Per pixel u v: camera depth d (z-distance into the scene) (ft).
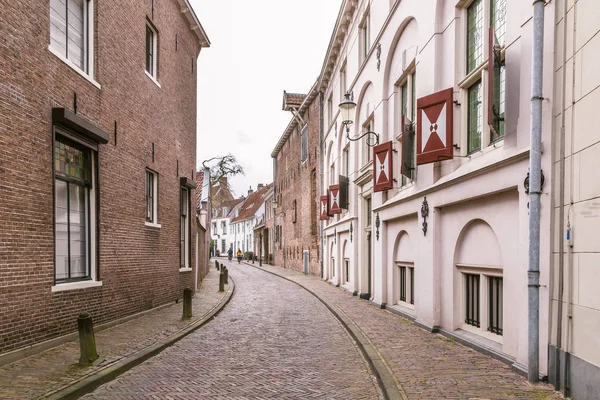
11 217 20.89
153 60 40.55
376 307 42.86
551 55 17.39
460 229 26.00
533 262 17.88
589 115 14.83
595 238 14.34
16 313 21.20
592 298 14.47
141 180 36.04
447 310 27.81
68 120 24.26
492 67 21.25
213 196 262.06
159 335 28.25
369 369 21.57
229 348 26.27
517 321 20.29
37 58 22.86
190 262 50.75
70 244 26.63
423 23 31.37
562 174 16.42
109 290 30.50
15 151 21.20
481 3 25.02
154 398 17.02
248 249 217.56
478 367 20.21
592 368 14.30
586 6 15.11
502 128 22.21
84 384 17.43
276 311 42.78
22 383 17.43
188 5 46.60
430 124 27.45
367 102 50.24
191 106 51.47
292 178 121.08
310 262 97.09
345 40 63.00
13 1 21.12
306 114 102.99
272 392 17.93
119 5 32.35
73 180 26.76
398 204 36.60
